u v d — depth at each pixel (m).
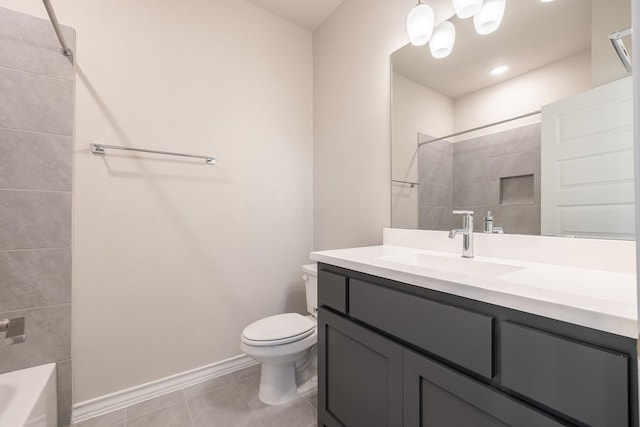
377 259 1.13
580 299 0.58
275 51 2.09
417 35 1.30
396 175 1.61
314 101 2.26
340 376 1.17
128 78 1.54
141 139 1.58
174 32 1.69
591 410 0.53
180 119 1.70
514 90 1.15
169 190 1.67
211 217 1.82
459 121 1.33
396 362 0.91
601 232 0.92
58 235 1.35
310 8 2.03
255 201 1.99
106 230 1.49
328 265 1.26
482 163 1.25
